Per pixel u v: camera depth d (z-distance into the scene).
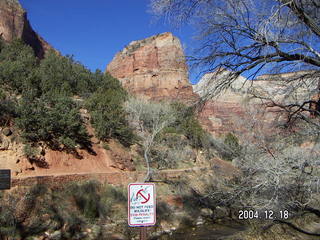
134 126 26.42
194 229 15.60
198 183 22.48
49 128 18.30
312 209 11.34
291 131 8.37
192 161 28.28
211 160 28.20
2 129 16.80
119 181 18.84
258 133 9.73
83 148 20.39
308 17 5.86
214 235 14.30
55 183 15.12
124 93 33.22
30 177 14.16
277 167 7.82
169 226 15.61
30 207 12.68
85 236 12.79
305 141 8.43
